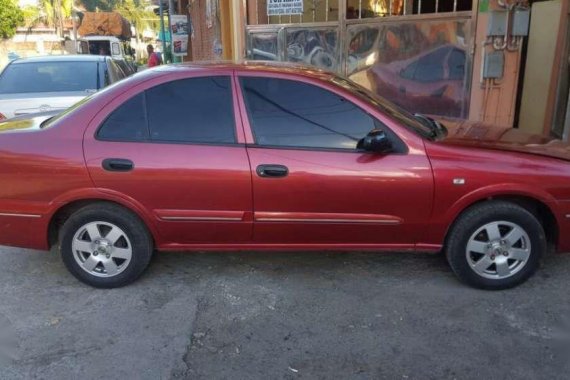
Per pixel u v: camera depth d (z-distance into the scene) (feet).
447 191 11.89
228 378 9.55
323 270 13.76
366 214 12.10
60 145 12.09
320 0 28.12
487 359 9.95
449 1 25.52
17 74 24.09
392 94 26.58
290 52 28.94
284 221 12.21
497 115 23.58
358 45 27.07
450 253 12.46
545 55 23.26
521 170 11.85
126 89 12.34
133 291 12.81
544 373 9.53
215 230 12.42
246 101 12.25
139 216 12.39
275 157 11.93
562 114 22.77
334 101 12.19
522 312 11.55
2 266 14.33
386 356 10.10
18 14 102.32
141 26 209.05
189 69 12.57
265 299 12.31
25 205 12.28
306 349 10.37
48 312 11.87
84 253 12.78
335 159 11.89
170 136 12.17
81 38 111.45
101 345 10.59
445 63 24.72
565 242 12.35
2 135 12.41
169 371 9.76
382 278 13.24
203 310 11.88
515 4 22.11
